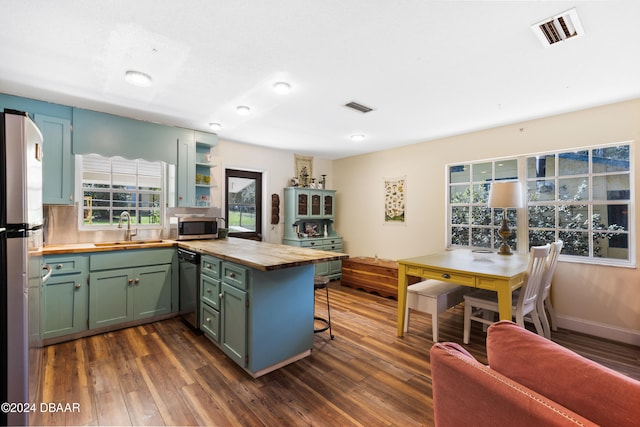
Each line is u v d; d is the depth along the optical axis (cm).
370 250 515
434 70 223
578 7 154
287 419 170
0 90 260
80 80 241
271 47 193
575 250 316
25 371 128
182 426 164
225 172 446
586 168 309
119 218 352
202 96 274
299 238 497
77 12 159
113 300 292
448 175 418
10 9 156
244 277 214
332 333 291
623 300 281
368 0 150
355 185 542
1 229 124
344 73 228
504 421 67
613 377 61
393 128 372
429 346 264
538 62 210
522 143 344
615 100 279
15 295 127
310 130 383
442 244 420
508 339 80
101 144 311
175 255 333
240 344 217
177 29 175
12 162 127
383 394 194
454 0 149
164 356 243
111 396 189
